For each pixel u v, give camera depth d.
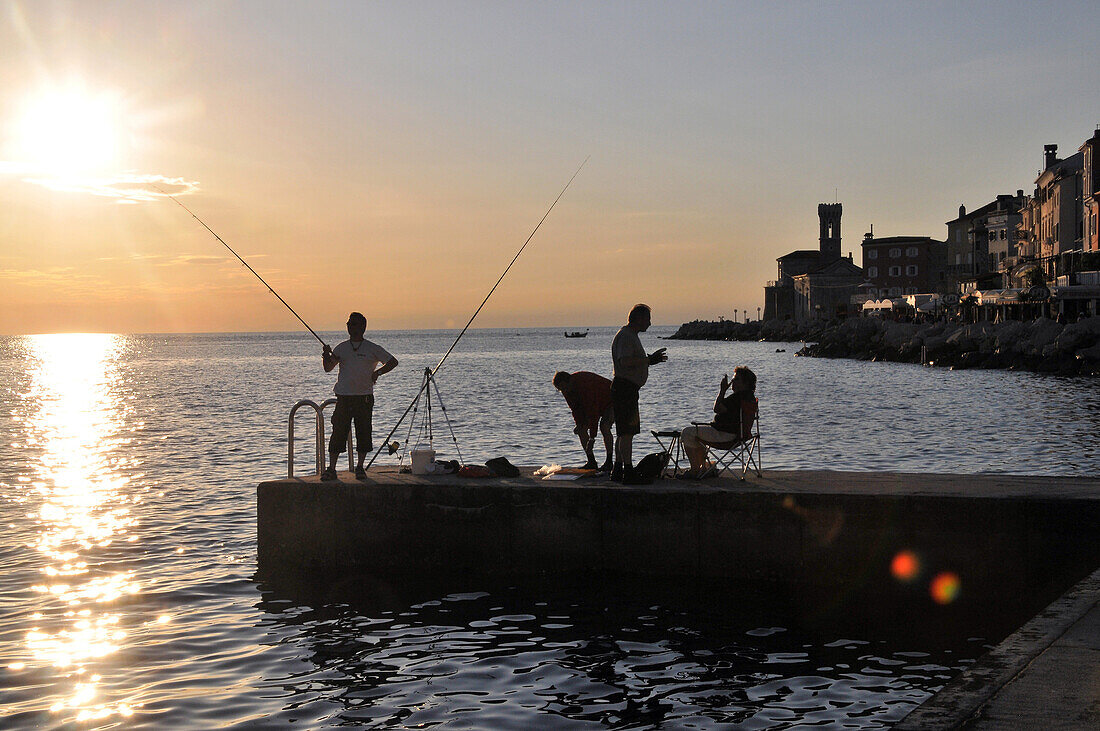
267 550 12.41
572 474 12.64
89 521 15.65
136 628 9.79
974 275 100.06
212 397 52.50
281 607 10.54
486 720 7.38
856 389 48.09
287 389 60.06
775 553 11.23
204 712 7.56
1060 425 29.80
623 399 11.98
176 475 21.31
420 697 7.88
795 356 97.94
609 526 11.64
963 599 10.70
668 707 7.63
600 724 7.30
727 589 11.04
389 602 10.72
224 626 9.88
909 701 7.72
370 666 8.65
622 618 10.05
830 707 7.61
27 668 8.59
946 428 29.64
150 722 7.35
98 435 31.91
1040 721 4.93
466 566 11.96
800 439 27.39
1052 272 69.62
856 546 10.99
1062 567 10.44
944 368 65.88
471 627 9.80
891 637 9.38
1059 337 57.81
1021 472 20.52
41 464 24.11
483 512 11.91
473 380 65.12
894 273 129.25
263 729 7.22
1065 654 6.00
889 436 27.83
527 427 31.89
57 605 10.63
